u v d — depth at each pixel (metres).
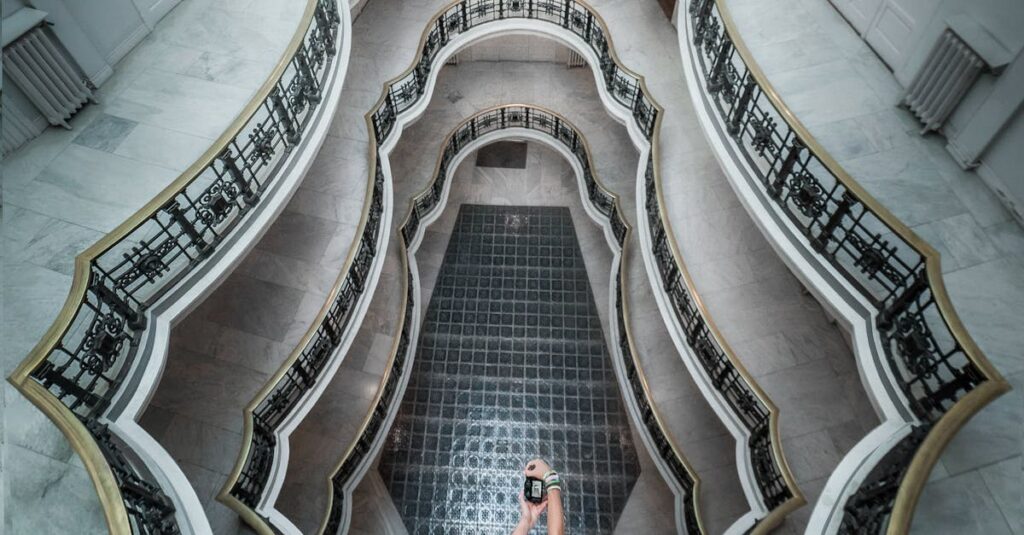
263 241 9.36
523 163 16.52
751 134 7.03
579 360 13.14
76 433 4.19
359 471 10.22
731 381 7.87
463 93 14.98
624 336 11.01
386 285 12.04
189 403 8.01
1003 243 5.95
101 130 7.42
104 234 6.47
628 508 11.34
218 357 8.38
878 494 4.22
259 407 7.52
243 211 6.84
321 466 9.90
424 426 12.29
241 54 8.42
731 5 8.63
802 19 8.35
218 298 8.85
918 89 6.83
